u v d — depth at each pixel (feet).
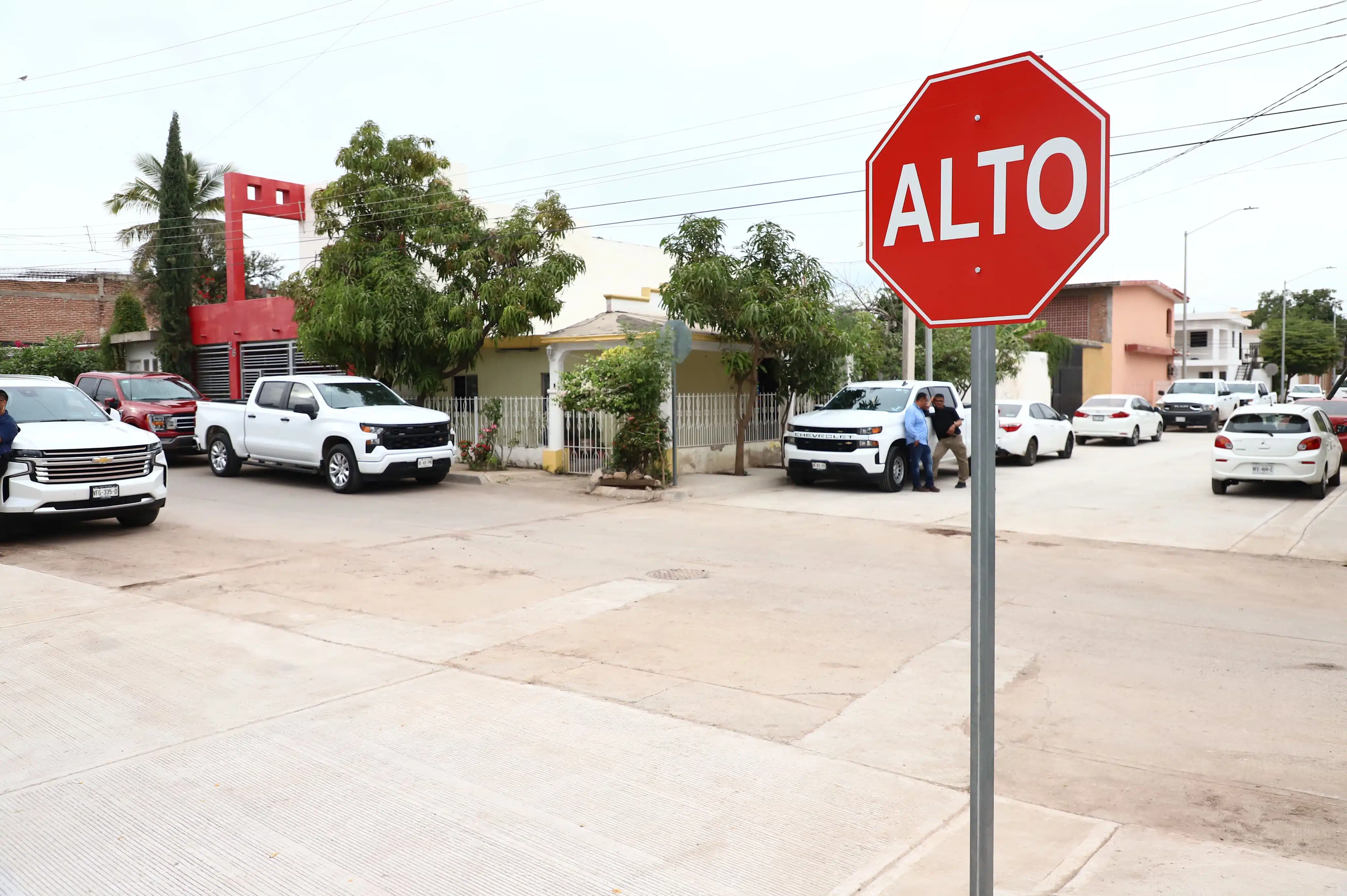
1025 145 8.86
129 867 13.03
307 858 13.19
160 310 90.53
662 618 26.48
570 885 12.43
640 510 47.60
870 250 9.98
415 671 21.61
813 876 12.63
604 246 94.48
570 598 28.86
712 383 69.92
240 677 21.17
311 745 17.24
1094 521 43.65
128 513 40.22
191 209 109.60
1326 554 35.76
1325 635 24.72
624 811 14.56
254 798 15.10
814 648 23.57
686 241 57.98
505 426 63.77
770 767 16.21
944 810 14.61
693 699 19.74
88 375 72.18
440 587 30.42
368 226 64.59
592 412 59.52
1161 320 144.66
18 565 33.63
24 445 36.73
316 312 63.16
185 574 32.17
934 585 30.68
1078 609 27.50
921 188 9.53
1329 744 17.40
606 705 19.30
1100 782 15.78
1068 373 117.70
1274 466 49.70
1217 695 20.10
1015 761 16.62
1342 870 12.71
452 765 16.33
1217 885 12.28
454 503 49.49
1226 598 28.96
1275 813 14.56
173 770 16.19
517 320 59.77
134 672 21.50
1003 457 69.62
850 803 14.83
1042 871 12.70
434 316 61.36
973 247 9.20
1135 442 87.30
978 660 9.03
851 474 54.49
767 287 57.36
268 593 29.45
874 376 84.99
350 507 47.93
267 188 86.28
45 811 14.71
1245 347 226.99
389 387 62.39
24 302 136.26
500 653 23.09
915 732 17.94
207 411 60.64
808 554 36.04
